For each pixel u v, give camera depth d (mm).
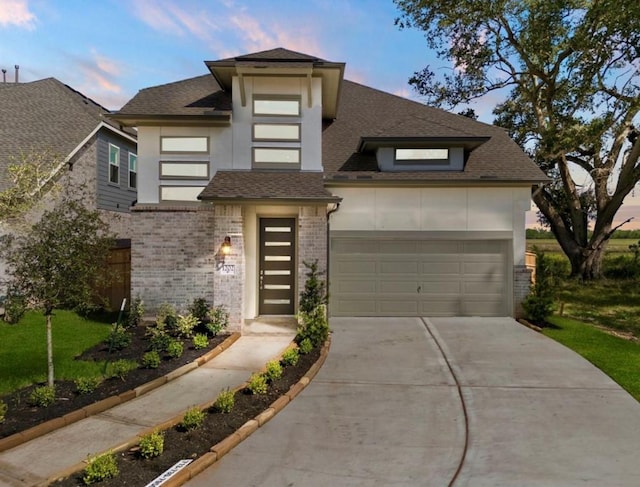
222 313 10422
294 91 11922
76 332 10117
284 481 4504
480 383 7457
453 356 8984
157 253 11500
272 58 11477
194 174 11859
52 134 15695
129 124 11812
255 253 11578
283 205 10969
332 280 12750
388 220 12617
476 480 4512
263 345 9656
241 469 4730
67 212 7023
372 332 10961
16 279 7594
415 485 4434
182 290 11477
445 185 12422
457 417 6109
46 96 18016
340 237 12641
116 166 18188
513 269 12539
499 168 12836
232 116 11875
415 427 5797
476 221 12586
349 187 12586
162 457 4855
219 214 10695
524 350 9406
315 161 11953
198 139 11891
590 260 21625
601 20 18250
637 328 12289
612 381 7539
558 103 20984
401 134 12500
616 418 6059
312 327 9594
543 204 22812
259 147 11914
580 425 5840
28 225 8414
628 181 19969
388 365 8422
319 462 4895
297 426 5812
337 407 6457
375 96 16719
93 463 4363
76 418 5840
